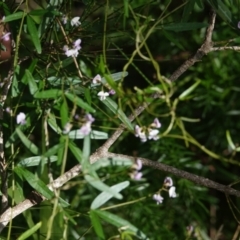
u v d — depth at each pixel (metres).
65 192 1.04
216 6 0.72
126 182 0.65
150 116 1.07
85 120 0.63
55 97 0.65
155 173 1.08
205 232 1.07
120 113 0.69
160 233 1.02
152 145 1.07
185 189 1.06
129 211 1.04
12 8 0.77
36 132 1.05
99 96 0.69
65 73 0.69
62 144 0.64
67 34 0.73
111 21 0.88
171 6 1.04
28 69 0.68
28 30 0.69
